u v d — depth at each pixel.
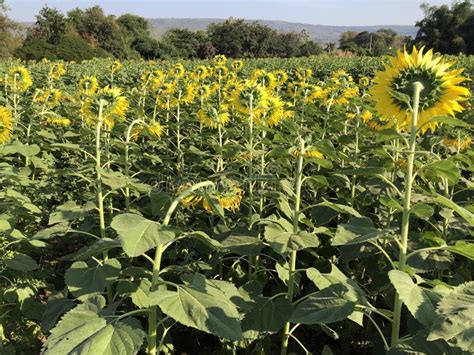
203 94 7.13
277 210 4.00
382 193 3.69
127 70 18.19
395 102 2.42
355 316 2.42
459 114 4.38
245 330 2.77
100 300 2.21
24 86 7.45
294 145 3.32
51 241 5.16
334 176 4.02
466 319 1.61
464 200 3.90
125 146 4.21
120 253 3.84
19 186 4.55
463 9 49.09
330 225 4.70
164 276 3.92
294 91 7.20
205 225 4.18
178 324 3.87
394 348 1.95
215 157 5.04
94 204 3.17
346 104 6.52
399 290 1.92
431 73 2.29
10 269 3.33
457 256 3.80
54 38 50.69
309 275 2.69
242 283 3.84
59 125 7.09
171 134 7.46
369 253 3.49
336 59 26.02
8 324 3.32
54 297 3.14
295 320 2.21
